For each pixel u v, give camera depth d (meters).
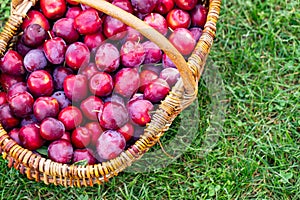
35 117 1.05
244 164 1.12
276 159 1.13
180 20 1.10
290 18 1.26
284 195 1.10
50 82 1.06
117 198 1.10
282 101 1.18
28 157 0.99
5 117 1.05
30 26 1.07
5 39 1.07
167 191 1.10
